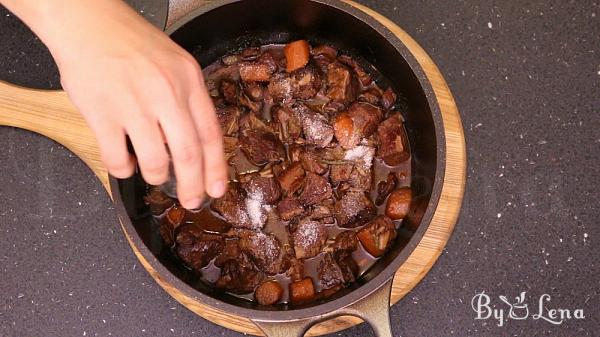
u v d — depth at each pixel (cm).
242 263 82
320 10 80
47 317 89
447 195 83
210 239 81
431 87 77
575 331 88
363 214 81
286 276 81
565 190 89
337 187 82
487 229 88
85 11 62
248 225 81
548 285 88
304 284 80
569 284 88
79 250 89
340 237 81
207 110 62
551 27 90
